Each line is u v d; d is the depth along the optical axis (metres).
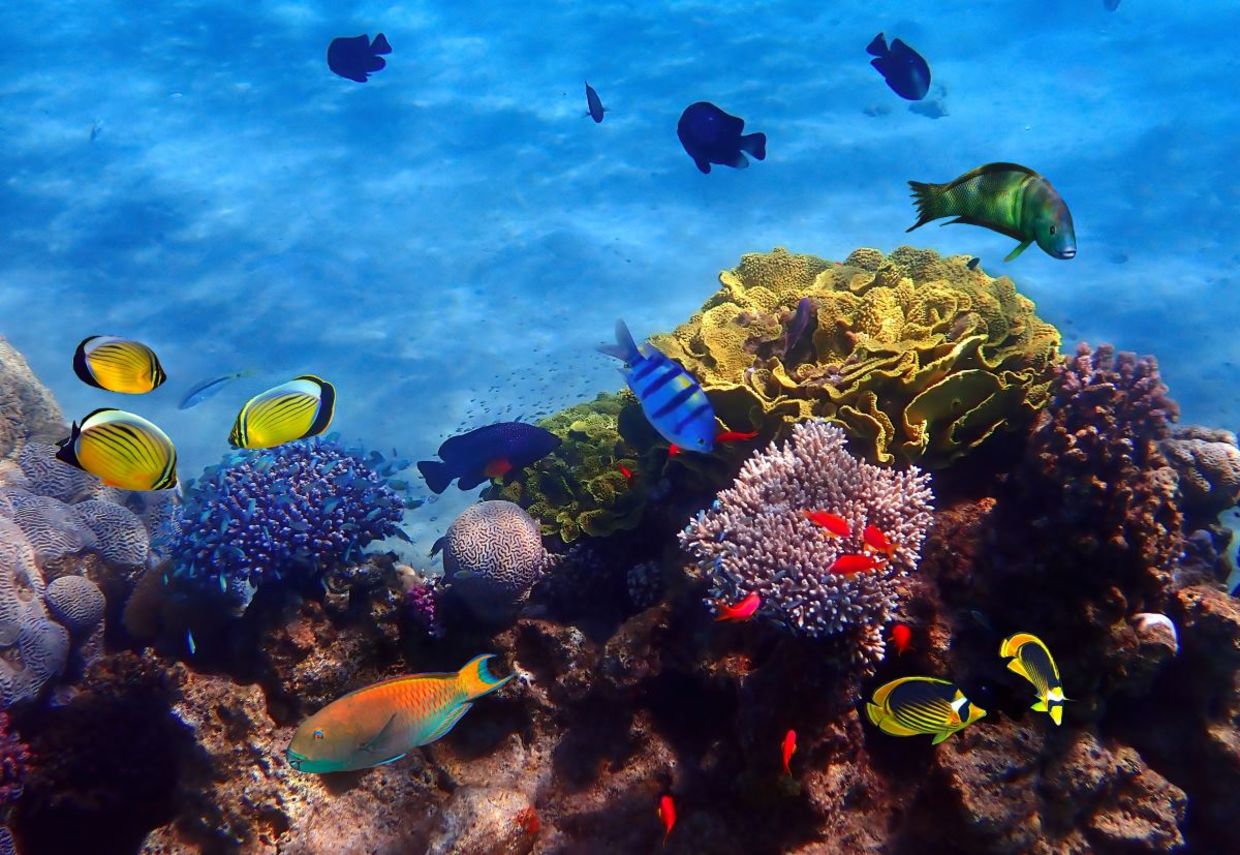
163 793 4.94
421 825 4.35
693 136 5.28
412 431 11.68
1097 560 3.75
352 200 18.75
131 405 12.34
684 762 4.20
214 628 4.83
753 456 4.46
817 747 3.68
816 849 3.71
